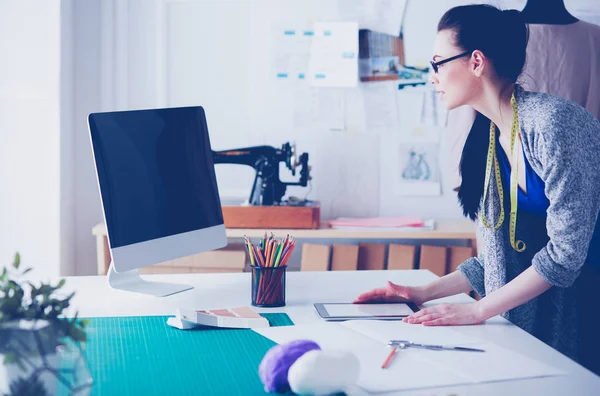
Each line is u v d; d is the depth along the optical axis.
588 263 1.72
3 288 0.99
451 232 2.97
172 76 3.33
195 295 1.74
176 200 1.78
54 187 3.02
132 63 3.30
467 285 1.74
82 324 1.04
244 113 3.34
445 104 1.69
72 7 3.19
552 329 1.71
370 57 3.30
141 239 1.67
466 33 1.60
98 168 1.60
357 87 3.31
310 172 3.34
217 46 3.31
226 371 1.17
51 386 0.95
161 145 1.76
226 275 1.99
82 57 3.25
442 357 1.23
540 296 1.71
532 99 1.57
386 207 3.36
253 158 2.99
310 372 1.04
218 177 3.34
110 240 1.60
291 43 3.29
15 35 2.96
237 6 3.29
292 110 3.32
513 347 1.31
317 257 3.11
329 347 1.29
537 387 1.09
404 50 3.29
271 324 1.48
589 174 1.46
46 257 3.03
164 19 3.28
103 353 1.27
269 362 1.09
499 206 1.71
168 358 1.24
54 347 0.96
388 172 3.34
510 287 1.48
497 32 1.59
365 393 1.06
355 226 3.06
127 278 1.83
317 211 3.00
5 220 3.02
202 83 3.33
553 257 1.46
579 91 3.16
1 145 3.00
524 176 1.66
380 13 3.27
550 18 3.18
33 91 2.99
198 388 1.09
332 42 3.28
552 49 3.16
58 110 2.99
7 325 0.94
